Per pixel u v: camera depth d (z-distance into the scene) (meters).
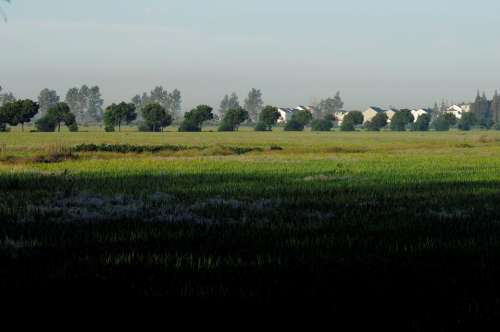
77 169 43.78
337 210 22.53
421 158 61.38
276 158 60.97
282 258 13.63
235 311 9.82
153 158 60.81
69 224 18.95
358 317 9.55
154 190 29.52
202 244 15.43
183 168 45.19
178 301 10.30
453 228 18.25
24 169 43.72
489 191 29.42
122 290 10.93
